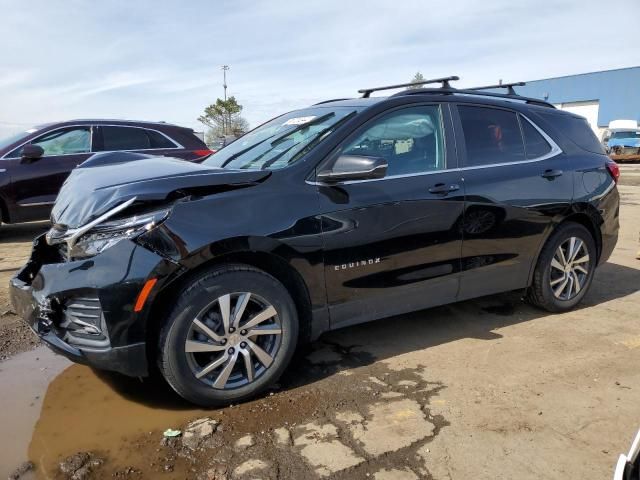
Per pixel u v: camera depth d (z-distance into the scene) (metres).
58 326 3.02
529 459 2.65
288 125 4.01
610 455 2.69
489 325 4.39
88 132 8.12
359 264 3.42
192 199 2.95
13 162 7.66
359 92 4.74
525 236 4.22
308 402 3.19
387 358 3.79
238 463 2.62
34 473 2.56
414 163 3.71
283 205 3.14
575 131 4.69
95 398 3.27
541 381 3.43
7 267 6.25
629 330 4.29
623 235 8.17
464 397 3.24
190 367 2.96
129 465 2.62
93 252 2.83
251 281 3.05
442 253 3.79
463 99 4.06
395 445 2.76
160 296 2.85
